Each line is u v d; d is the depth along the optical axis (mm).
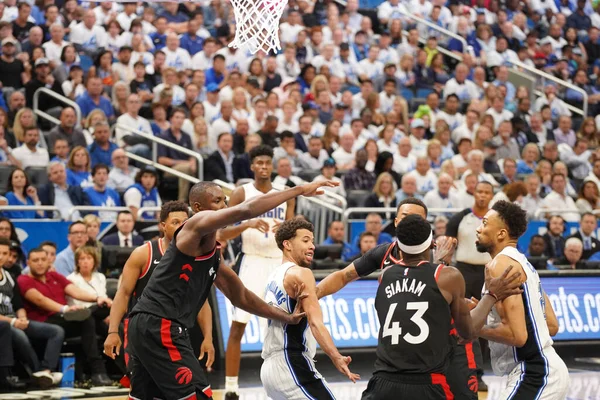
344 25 26859
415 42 27078
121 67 22188
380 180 18844
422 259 7793
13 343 12906
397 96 24266
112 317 9742
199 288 8258
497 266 8344
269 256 12195
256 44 11695
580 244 17453
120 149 18234
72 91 20938
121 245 15398
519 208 8617
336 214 18328
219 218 7676
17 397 12250
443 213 19000
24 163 18156
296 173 19562
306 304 8422
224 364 13891
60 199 16969
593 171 23172
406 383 7449
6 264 13562
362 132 22266
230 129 20516
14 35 22266
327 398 8711
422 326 7488
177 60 23484
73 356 13430
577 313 16031
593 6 33531
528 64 29281
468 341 7891
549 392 8273
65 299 13680
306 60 25078
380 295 7793
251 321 14297
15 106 19469
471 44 28859
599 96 28797
